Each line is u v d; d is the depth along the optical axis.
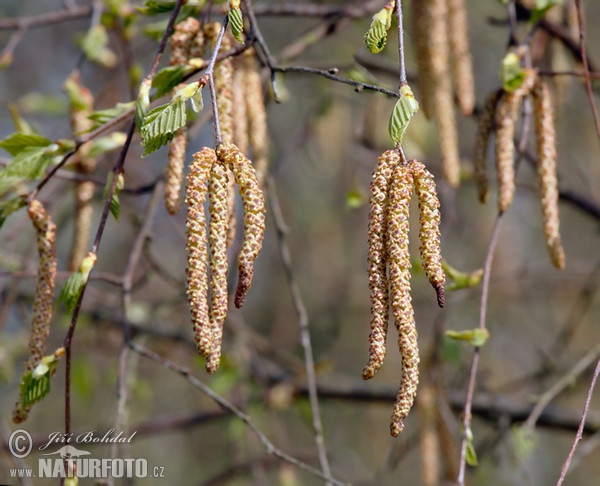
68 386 2.57
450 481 4.40
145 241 4.09
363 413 7.43
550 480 7.97
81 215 3.58
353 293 7.68
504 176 3.11
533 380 5.36
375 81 4.06
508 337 7.89
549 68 4.33
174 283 4.39
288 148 5.73
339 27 4.72
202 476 7.83
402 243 2.06
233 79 2.89
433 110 3.59
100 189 4.91
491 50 7.65
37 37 8.39
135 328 5.66
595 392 8.27
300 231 7.75
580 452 4.27
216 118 2.15
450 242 6.98
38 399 2.54
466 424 3.01
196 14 3.05
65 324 5.56
